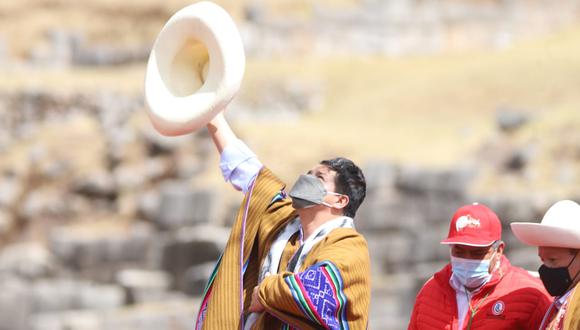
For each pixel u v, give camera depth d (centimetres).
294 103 16388
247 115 14775
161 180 11162
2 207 11994
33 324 7444
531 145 8956
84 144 12369
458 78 14725
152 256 8356
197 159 11088
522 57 14638
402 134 11850
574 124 9119
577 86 12781
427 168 7875
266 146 10644
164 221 8512
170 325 6969
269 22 19775
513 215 6844
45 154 12450
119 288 7925
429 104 14100
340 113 15362
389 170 8000
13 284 8462
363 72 17200
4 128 14175
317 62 18150
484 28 19938
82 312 7769
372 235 7688
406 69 17062
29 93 14525
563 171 8269
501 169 8869
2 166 12694
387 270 7219
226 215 8538
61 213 11531
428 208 7725
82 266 8781
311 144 10669
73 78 16125
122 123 13188
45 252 9662
